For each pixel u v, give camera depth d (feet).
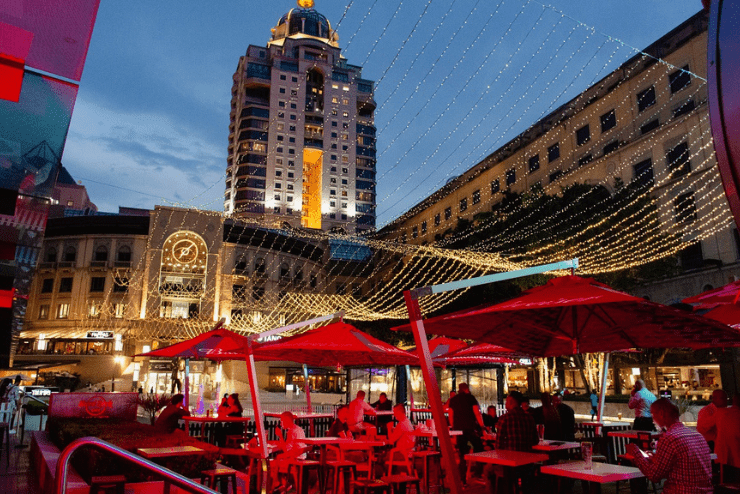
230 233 186.19
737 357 52.06
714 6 6.22
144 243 178.91
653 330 23.62
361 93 374.02
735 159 5.55
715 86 5.98
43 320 172.96
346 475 29.12
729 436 22.98
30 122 7.89
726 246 100.94
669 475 15.90
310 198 360.48
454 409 36.45
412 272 167.43
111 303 172.86
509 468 23.34
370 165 363.56
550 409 33.47
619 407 85.56
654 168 117.60
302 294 198.08
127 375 163.22
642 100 123.75
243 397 148.46
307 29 378.12
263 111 340.59
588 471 18.92
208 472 21.16
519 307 19.11
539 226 109.50
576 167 141.28
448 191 198.18
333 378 146.20
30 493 24.47
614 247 98.43
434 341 47.60
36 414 79.46
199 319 173.68
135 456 11.12
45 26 7.16
